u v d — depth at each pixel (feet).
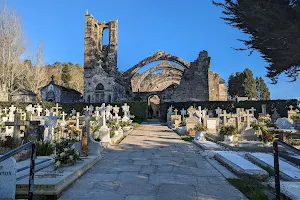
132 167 21.48
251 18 25.81
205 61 143.23
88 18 147.02
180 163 23.26
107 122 51.26
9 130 39.32
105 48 154.10
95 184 16.22
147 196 13.91
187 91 141.18
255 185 15.56
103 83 126.00
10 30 131.64
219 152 26.40
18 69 137.28
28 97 126.93
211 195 14.12
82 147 24.27
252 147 30.66
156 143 38.75
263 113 81.51
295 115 54.65
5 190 11.83
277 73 31.35
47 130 31.53
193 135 49.44
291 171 17.99
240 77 202.69
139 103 115.03
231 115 49.24
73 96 156.25
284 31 23.35
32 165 10.93
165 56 153.07
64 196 13.87
